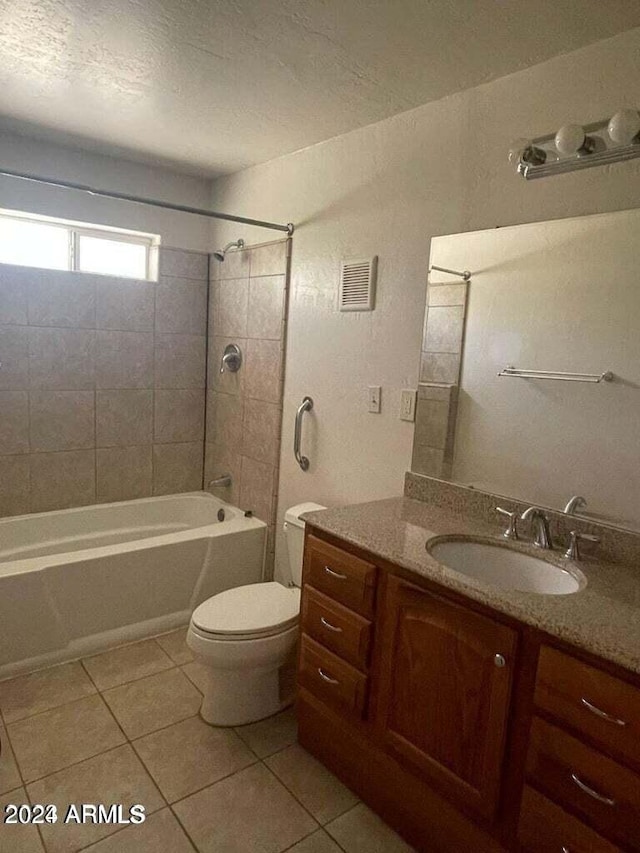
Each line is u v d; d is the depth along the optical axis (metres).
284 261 2.78
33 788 1.74
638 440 1.58
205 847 1.57
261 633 1.97
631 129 1.37
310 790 1.80
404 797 1.62
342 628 1.76
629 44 1.53
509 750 1.35
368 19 1.56
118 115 2.37
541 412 1.79
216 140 2.60
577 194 1.67
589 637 1.17
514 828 1.35
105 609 2.54
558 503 1.77
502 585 1.73
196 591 2.82
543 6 1.45
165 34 1.70
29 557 2.91
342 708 1.80
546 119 1.73
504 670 1.33
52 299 2.91
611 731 1.14
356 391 2.42
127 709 2.13
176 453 3.49
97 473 3.21
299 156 2.66
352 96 2.04
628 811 1.12
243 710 2.08
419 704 1.54
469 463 2.00
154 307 3.26
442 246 2.03
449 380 2.04
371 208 2.30
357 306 2.37
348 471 2.49
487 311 1.92
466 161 1.95
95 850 1.54
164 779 1.80
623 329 1.59
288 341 2.81
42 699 2.17
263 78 1.95
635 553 1.58
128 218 3.07
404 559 1.55
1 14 1.62
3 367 2.82
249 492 3.18
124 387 3.22
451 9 1.49
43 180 2.17
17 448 2.92
